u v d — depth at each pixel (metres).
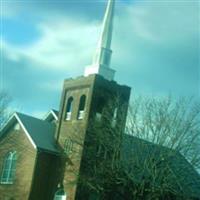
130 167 39.09
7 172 48.84
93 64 48.56
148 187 38.59
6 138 50.16
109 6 49.94
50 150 46.72
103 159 42.53
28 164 46.59
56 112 54.66
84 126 45.56
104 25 49.41
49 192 46.31
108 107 44.22
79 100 47.72
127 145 40.41
